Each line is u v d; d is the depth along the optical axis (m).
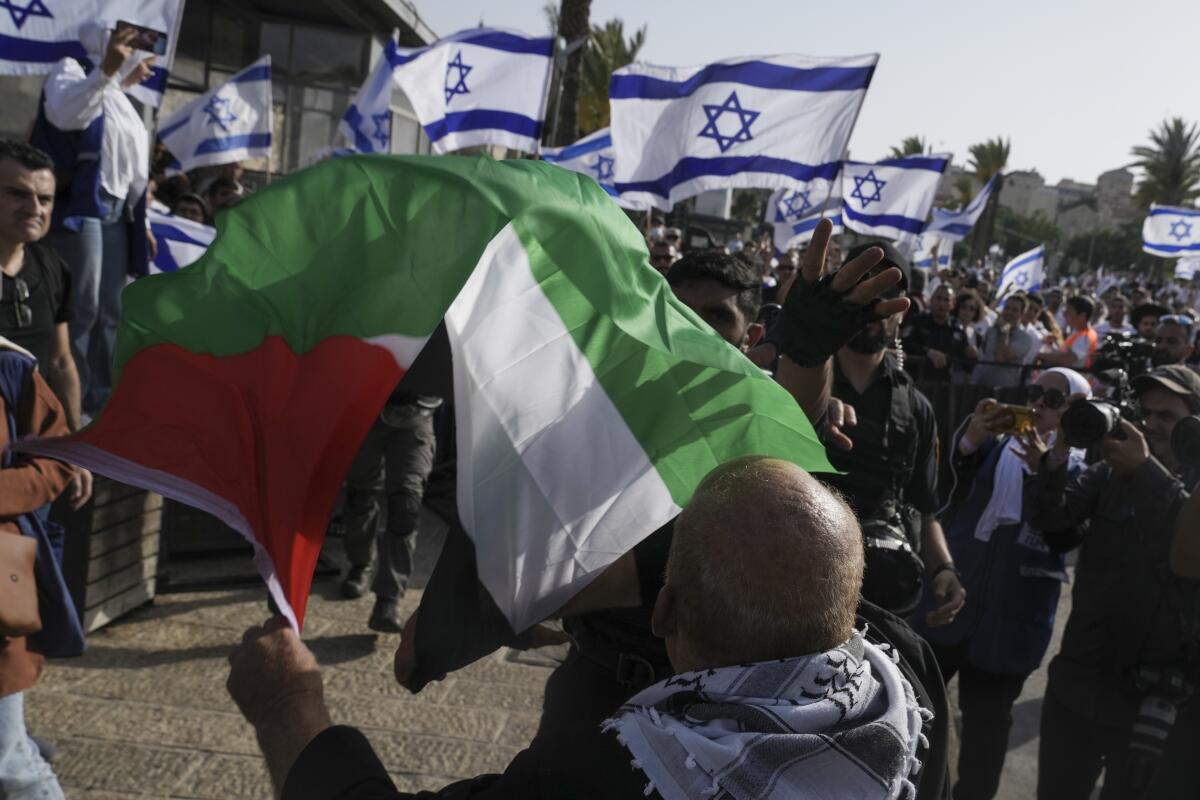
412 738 3.70
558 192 1.50
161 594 4.82
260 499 1.51
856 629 1.59
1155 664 2.99
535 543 1.43
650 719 1.21
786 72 6.41
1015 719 4.64
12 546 2.45
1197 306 22.09
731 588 1.21
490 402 1.47
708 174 6.54
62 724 3.53
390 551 4.52
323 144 12.70
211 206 8.27
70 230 4.89
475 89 7.45
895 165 8.90
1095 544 3.11
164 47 5.20
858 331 1.80
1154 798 2.53
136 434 1.54
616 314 1.49
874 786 1.18
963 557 3.35
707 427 1.57
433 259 1.44
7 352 2.65
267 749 1.37
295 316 1.50
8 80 8.06
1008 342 10.13
